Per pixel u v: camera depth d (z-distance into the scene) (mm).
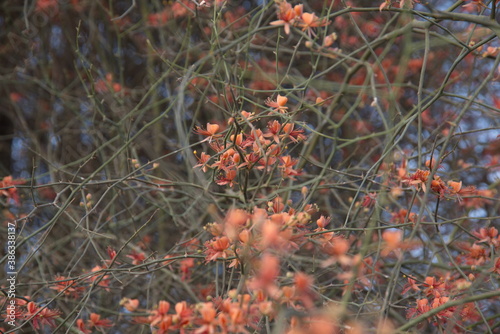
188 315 2262
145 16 5277
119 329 4164
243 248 2367
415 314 2891
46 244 4578
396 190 3064
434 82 5738
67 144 5836
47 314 3020
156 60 5789
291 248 2838
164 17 5219
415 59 5680
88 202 3445
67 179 5113
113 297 4340
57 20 6113
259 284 1990
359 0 5594
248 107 5188
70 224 4457
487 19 3129
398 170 3506
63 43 6211
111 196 4996
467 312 3031
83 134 5992
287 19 2975
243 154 2822
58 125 5598
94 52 6070
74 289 3359
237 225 2410
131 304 2344
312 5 5719
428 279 2979
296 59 5727
